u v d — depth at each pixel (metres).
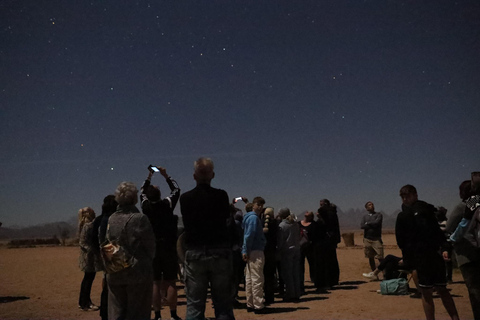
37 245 50.69
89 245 7.66
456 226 5.28
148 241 4.47
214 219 4.20
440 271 5.46
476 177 5.09
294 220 9.19
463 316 6.48
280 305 8.41
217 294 4.12
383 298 8.75
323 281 10.30
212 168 4.45
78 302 8.65
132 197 4.66
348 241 32.00
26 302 8.93
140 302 4.38
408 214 5.71
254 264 7.62
